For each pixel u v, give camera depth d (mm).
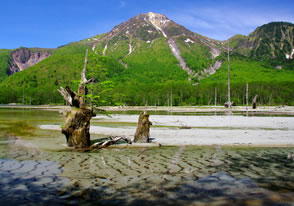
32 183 6062
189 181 6266
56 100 135625
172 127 20219
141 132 12836
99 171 7180
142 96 127812
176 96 132000
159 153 10016
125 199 5074
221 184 6016
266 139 13445
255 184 6027
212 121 25703
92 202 4918
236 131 16984
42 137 14477
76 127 11391
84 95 12539
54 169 7387
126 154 9820
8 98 135250
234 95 127000
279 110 55844
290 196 5227
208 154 9766
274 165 7934
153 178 6512
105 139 13805
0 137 14383
